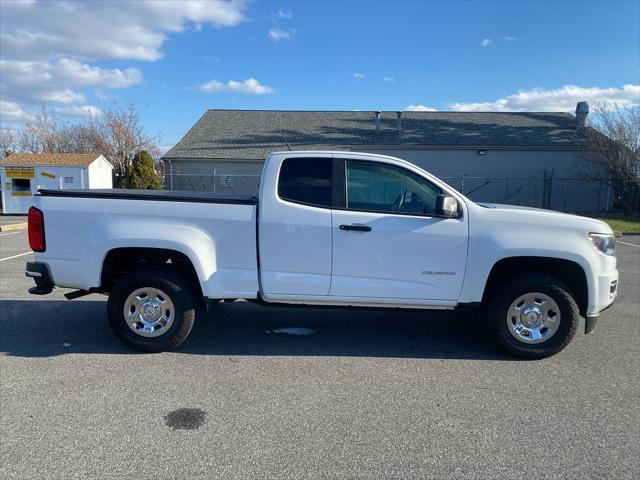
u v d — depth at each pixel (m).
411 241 4.81
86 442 3.27
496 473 2.98
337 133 25.28
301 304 4.99
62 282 4.92
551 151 23.17
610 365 4.76
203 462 3.05
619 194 21.20
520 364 4.78
